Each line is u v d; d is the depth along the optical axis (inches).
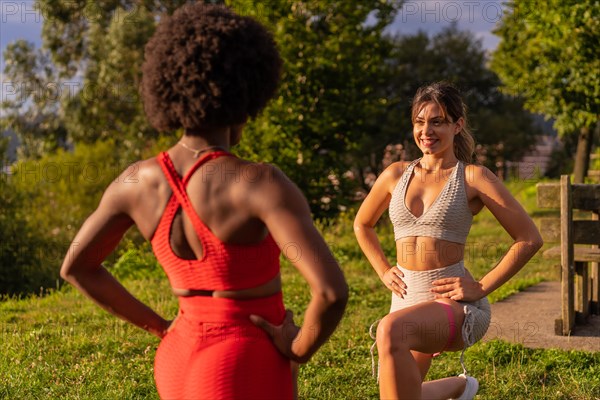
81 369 213.5
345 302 80.7
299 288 344.5
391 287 144.9
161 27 86.9
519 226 136.6
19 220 494.0
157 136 978.1
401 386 125.6
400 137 1201.4
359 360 221.0
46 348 240.2
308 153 636.1
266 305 86.5
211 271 84.4
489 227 654.5
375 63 680.4
